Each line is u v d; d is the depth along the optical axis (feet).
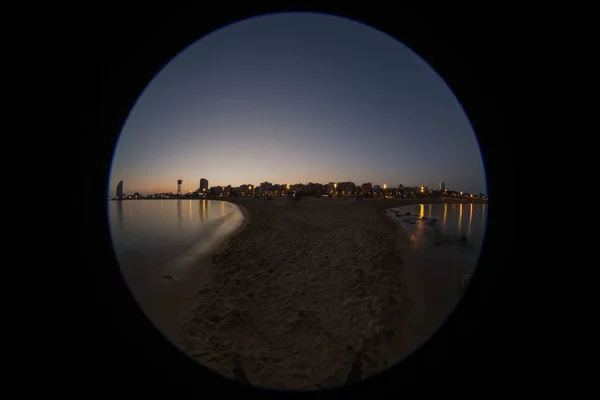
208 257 26.58
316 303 15.55
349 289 17.44
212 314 14.38
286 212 67.00
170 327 13.09
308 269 21.56
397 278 19.52
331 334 12.36
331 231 38.65
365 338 11.93
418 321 13.39
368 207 86.89
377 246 28.43
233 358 10.59
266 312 14.61
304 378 9.47
